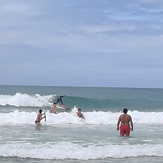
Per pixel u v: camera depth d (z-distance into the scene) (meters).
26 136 13.88
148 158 10.41
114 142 12.89
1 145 11.37
